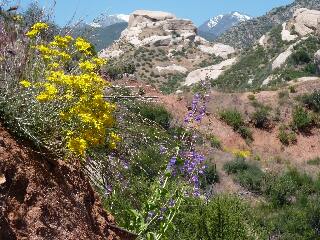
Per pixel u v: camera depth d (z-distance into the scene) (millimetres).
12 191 3232
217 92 39031
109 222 4375
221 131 34375
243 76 94000
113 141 4344
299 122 36188
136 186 5324
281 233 17656
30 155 3574
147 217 5168
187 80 104062
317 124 36688
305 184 25141
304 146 35125
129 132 4828
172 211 5098
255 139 35094
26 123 3582
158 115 19344
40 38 4242
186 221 8789
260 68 93875
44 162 3682
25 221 3191
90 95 3953
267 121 36375
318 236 17516
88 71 4152
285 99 38406
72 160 4062
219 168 26188
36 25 4137
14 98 3635
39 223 3260
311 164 32969
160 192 5066
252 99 38344
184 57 137125
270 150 34312
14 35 4188
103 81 4074
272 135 35719
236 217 9500
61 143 3793
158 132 5105
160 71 124812
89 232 3783
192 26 152750
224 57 139375
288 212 19594
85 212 3895
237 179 24719
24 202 3271
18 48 4055
